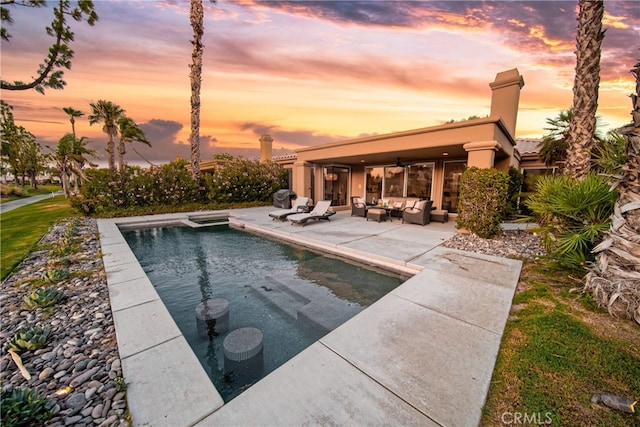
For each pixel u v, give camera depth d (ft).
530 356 7.49
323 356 7.63
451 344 8.19
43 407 5.82
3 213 45.42
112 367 7.39
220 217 39.99
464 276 13.88
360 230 27.07
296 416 5.61
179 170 43.68
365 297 13.62
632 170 8.88
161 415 5.75
